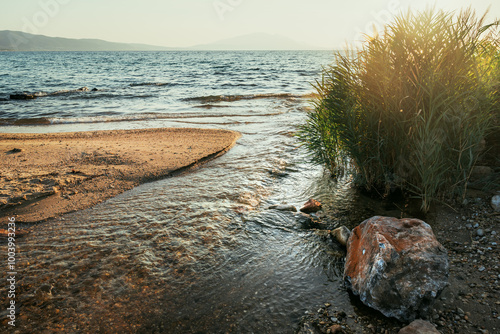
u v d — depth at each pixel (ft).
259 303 8.32
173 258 10.30
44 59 272.72
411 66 12.46
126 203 14.32
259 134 28.12
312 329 7.42
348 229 11.39
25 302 8.26
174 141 24.97
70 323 7.58
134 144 23.81
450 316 7.47
